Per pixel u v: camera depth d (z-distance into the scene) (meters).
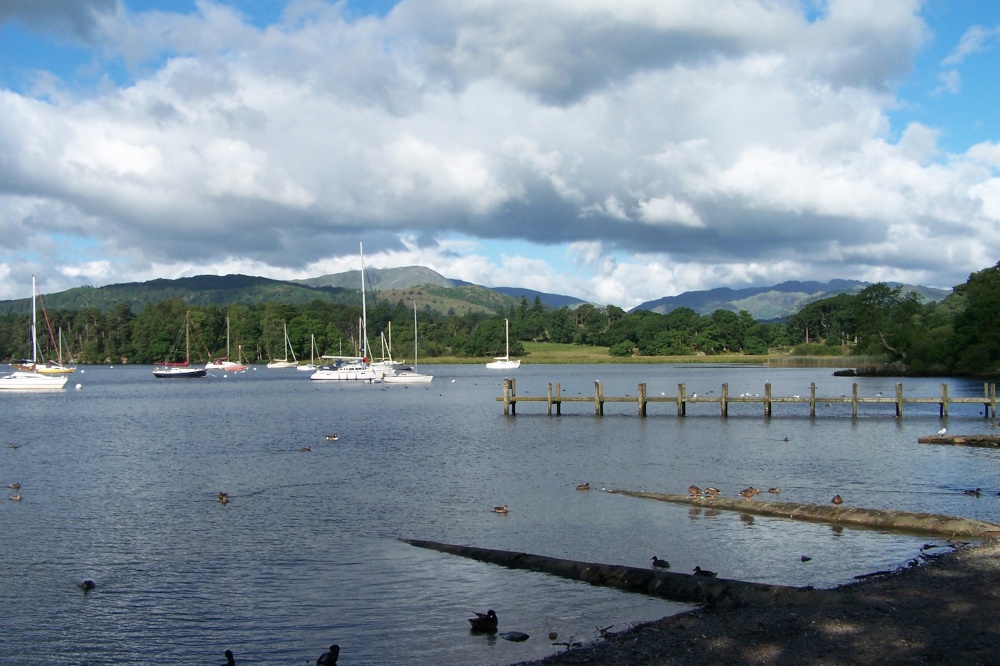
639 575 23.02
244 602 22.41
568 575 24.05
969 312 126.94
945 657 16.12
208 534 29.73
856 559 24.97
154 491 38.28
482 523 30.84
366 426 68.38
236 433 64.00
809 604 19.95
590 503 34.03
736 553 26.03
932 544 26.36
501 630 19.97
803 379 136.12
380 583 23.81
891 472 40.34
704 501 33.16
